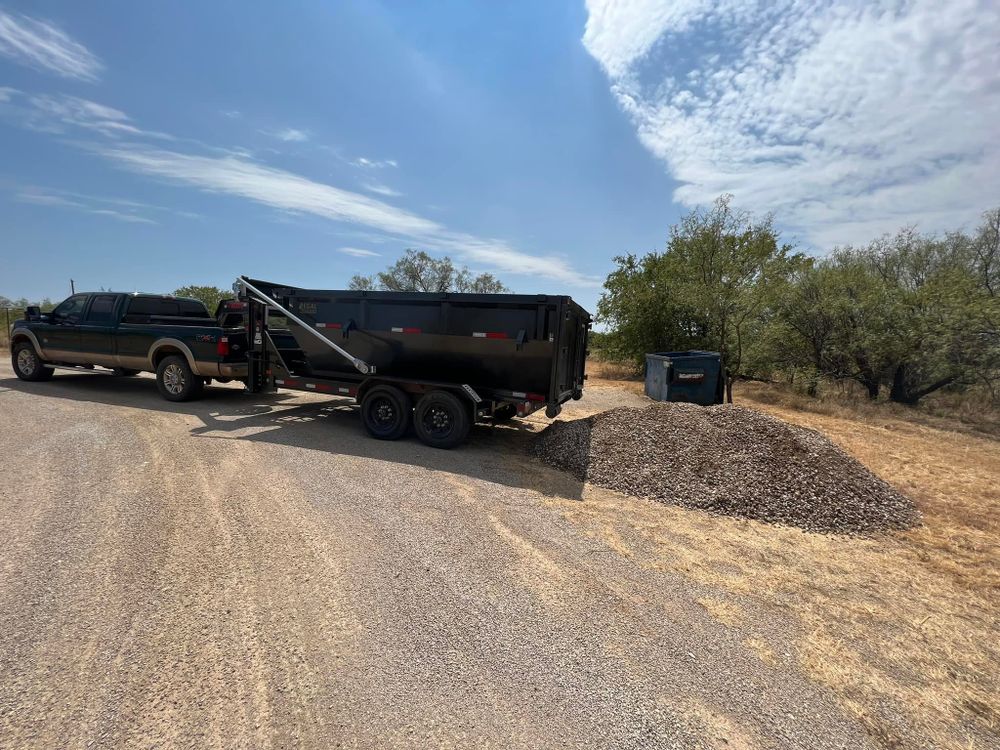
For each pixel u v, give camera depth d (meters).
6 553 3.53
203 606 3.01
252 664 2.53
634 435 6.77
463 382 7.52
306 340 8.37
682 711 2.40
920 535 5.04
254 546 3.83
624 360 23.50
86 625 2.77
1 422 7.37
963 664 2.94
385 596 3.25
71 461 5.64
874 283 15.27
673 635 3.04
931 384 14.31
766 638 3.08
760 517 5.19
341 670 2.53
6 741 1.99
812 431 6.75
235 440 6.99
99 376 12.66
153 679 2.39
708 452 6.10
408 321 7.65
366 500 4.97
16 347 11.36
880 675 2.79
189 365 9.47
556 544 4.26
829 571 4.10
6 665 2.43
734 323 15.96
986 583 4.02
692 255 19.95
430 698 2.38
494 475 6.16
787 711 2.46
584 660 2.74
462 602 3.25
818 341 15.89
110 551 3.63
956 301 12.70
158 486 4.99
